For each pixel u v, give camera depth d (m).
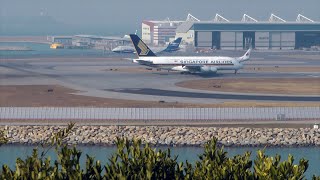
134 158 120.38
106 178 118.44
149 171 118.12
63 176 116.75
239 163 120.50
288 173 117.56
